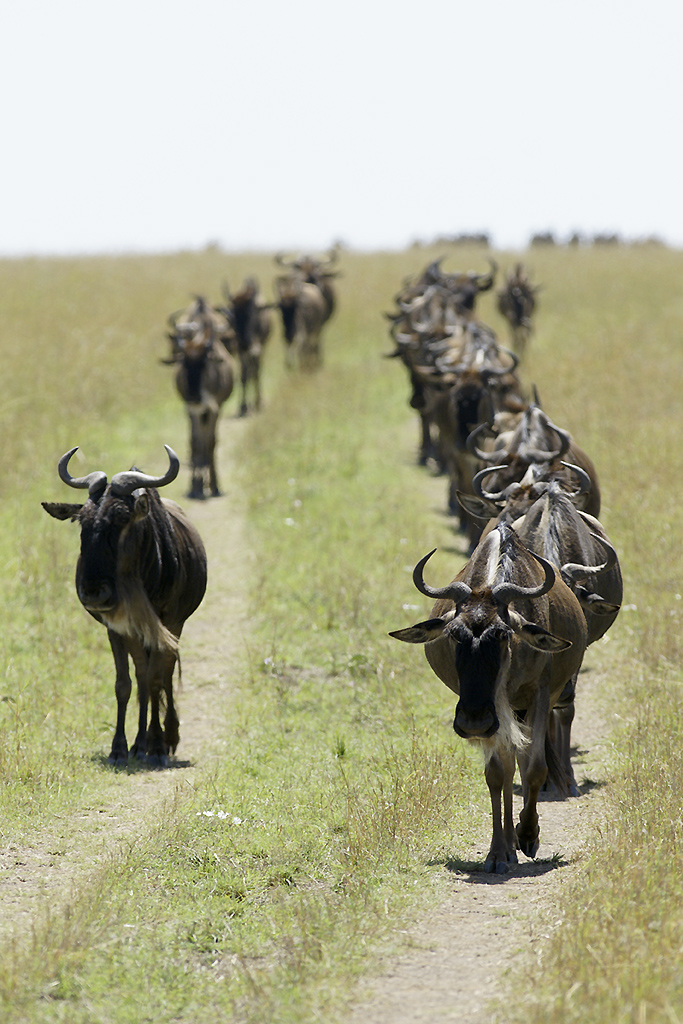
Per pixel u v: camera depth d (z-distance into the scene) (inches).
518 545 1013.8
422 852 979.9
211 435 2429.9
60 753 1255.5
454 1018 687.7
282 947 809.5
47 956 769.6
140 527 1280.8
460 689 892.6
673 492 2064.5
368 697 1437.0
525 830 992.2
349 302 4527.6
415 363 2699.3
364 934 808.3
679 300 4281.5
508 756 949.8
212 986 757.9
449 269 5305.1
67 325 3604.8
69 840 1031.0
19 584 1791.3
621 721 1325.0
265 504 2309.3
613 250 6309.1
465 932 817.5
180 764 1285.7
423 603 1739.7
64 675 1518.2
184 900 892.0
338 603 1733.5
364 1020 693.9
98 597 1235.9
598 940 735.1
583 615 1093.1
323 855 978.7
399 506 2295.8
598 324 3917.3
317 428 2908.5
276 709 1413.6
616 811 1032.8
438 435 2637.8
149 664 1302.9
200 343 2411.4
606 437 2412.6
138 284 4571.9
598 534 1247.5
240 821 1039.6
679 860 862.5
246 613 1768.0
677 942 729.0
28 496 2204.7
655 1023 636.7
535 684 994.1
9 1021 708.0
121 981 760.3
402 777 1125.7
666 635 1487.5
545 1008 659.4
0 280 4416.8
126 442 2689.5
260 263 5324.8
